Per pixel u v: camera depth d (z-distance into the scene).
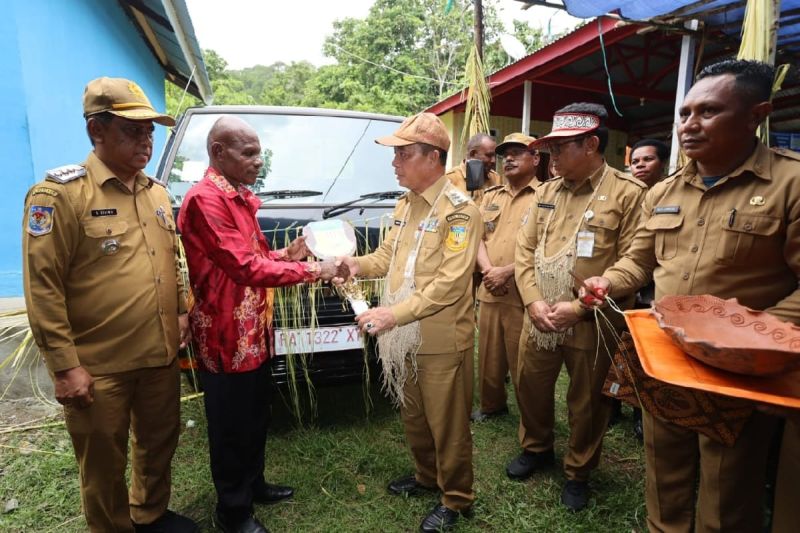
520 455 2.60
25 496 2.32
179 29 6.54
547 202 2.44
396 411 3.17
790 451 1.49
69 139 4.89
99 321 1.71
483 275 2.96
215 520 2.19
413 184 2.01
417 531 2.14
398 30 23.09
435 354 1.97
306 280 1.97
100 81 1.64
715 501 1.60
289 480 2.45
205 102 11.84
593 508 2.26
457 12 22.11
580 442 2.29
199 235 1.85
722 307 1.43
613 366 2.05
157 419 1.96
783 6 3.50
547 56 6.32
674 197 1.75
